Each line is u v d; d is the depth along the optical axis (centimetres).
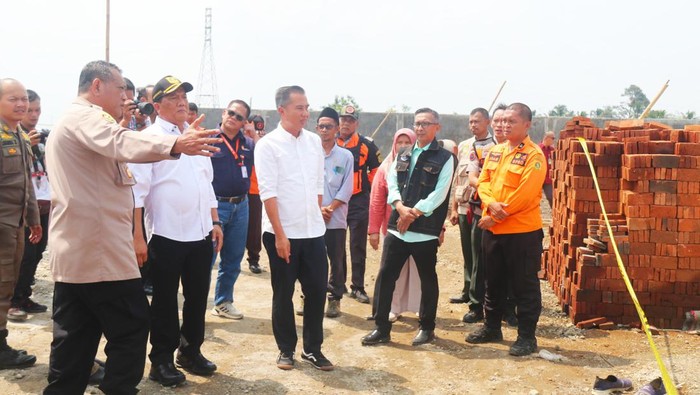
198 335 443
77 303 338
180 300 651
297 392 424
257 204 775
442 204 518
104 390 337
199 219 423
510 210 488
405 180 522
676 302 562
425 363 485
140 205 397
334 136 605
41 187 596
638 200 559
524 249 496
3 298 442
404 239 514
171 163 415
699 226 553
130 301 336
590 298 573
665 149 561
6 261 441
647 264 561
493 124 546
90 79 334
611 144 587
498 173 507
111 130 305
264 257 893
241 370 461
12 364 445
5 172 440
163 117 421
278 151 448
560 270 660
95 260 324
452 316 617
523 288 500
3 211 439
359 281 672
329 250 604
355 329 572
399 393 427
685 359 482
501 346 523
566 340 537
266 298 674
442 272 827
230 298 600
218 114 1328
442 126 1341
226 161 577
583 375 457
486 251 515
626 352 504
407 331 568
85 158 320
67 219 322
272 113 1345
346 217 616
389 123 1340
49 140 330
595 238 580
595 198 598
